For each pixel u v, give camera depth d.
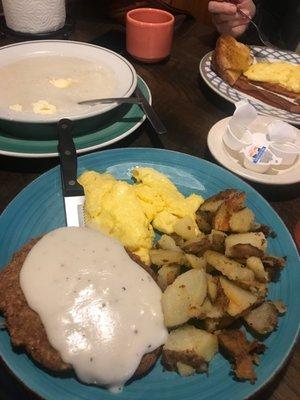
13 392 0.25
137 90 0.48
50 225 0.33
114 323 0.26
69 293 0.27
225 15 0.64
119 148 0.41
